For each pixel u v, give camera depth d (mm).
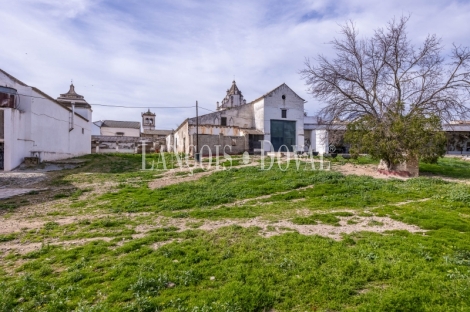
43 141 22250
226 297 4098
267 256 5480
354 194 11047
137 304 3953
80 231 7680
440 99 17094
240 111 32812
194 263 5340
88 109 34250
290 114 32375
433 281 4355
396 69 18344
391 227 7340
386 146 14914
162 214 9227
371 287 4375
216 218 8539
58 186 14250
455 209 9023
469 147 35906
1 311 3887
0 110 18469
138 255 5758
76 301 4129
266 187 12422
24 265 5473
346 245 6070
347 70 18953
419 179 13562
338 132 19531
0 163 18297
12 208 10180
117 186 13984
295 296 4160
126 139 41562
